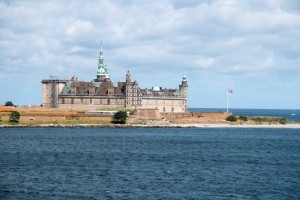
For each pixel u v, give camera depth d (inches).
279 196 3661.4
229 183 4119.1
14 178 4146.2
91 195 3587.6
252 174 4616.1
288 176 4525.1
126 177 4320.9
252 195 3681.1
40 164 5049.2
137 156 5999.0
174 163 5344.5
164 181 4160.9
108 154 6186.0
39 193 3617.1
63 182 4028.1
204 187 3939.5
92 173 4510.3
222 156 6171.3
